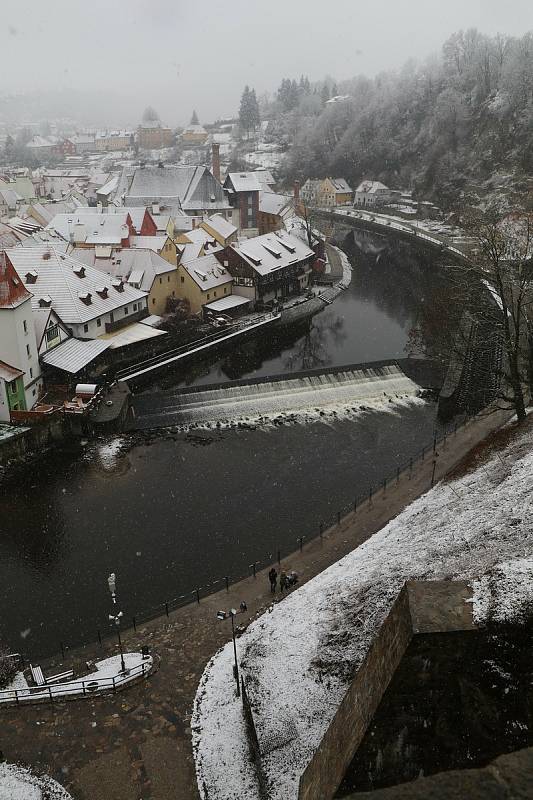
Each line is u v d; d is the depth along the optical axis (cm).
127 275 10056
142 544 5606
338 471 6619
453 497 4728
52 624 4722
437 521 4325
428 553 3691
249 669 3509
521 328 8006
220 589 4703
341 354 9788
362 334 10662
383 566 3909
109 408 7375
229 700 3378
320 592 4088
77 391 7362
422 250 16475
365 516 5438
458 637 1537
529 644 1561
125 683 3550
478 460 5453
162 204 14988
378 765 1584
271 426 7531
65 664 3938
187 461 6856
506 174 18838
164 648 3950
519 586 1645
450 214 19475
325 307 12062
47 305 8300
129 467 6744
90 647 4091
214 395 7919
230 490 6353
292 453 6981
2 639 4575
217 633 4081
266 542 5566
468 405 7725
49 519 5944
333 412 7800
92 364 8162
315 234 16238
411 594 1664
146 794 2909
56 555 5481
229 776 2911
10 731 3266
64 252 9944
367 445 7088
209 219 14150
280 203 17338
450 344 8362
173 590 5028
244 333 10188
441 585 1700
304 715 2975
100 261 10269
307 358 9625
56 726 3291
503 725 1537
